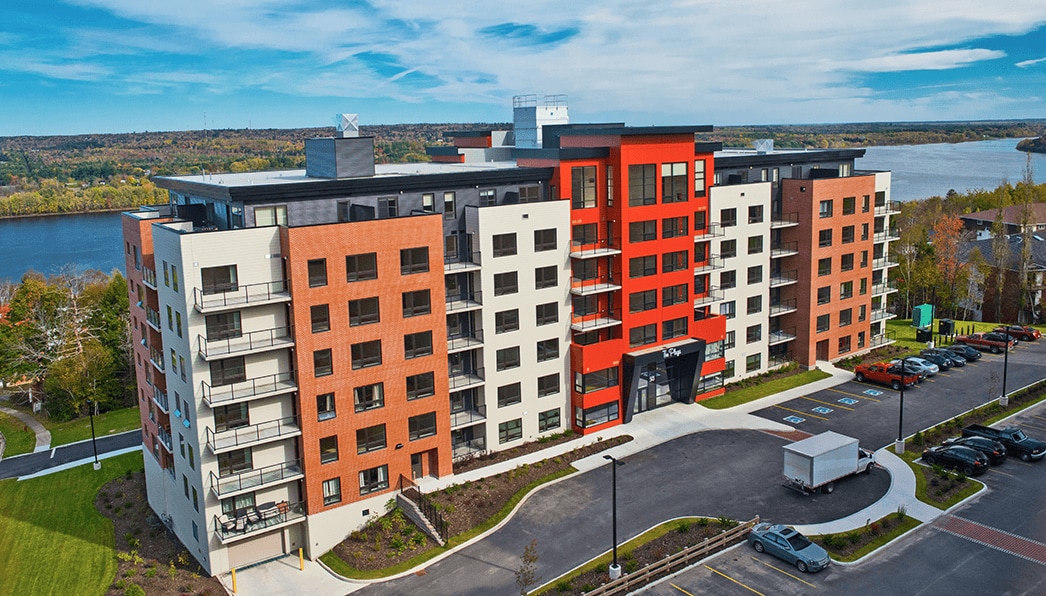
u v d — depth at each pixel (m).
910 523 41.19
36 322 82.69
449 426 48.09
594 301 56.53
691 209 58.97
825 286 70.06
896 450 50.72
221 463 40.62
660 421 57.94
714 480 47.59
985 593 34.56
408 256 44.72
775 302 70.50
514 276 51.44
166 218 47.88
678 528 41.41
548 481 48.28
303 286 41.03
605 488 47.16
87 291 95.62
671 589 36.06
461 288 50.81
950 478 46.00
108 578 41.91
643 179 55.56
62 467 61.16
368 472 44.91
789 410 59.75
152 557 44.28
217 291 39.75
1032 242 96.38
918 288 95.69
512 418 53.00
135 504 52.41
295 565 42.03
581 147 57.53
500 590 37.09
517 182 52.94
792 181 68.69
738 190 63.84
